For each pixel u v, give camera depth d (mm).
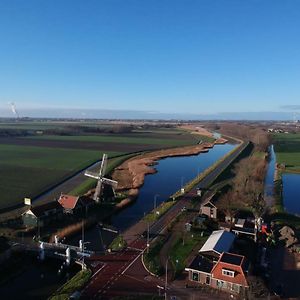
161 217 100625
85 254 74062
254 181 140125
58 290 62750
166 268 68562
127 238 85500
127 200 116938
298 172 169875
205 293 61562
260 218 89875
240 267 62031
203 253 71938
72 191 129750
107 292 61031
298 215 105250
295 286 65188
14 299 60906
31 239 84688
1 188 131125
